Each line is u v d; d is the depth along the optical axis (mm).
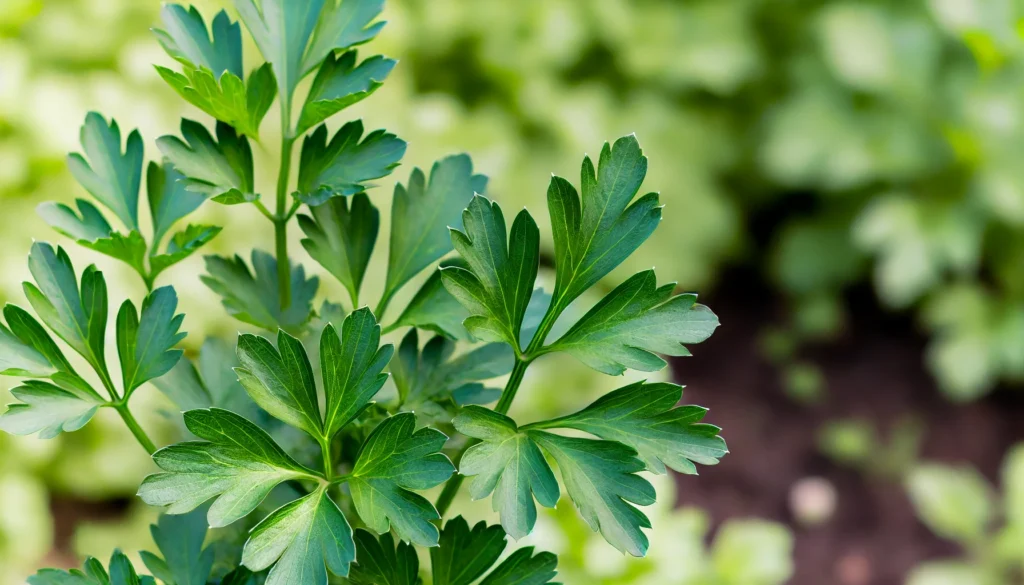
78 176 533
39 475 1220
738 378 1833
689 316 509
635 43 1759
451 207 538
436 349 531
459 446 521
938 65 1701
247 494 495
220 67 521
